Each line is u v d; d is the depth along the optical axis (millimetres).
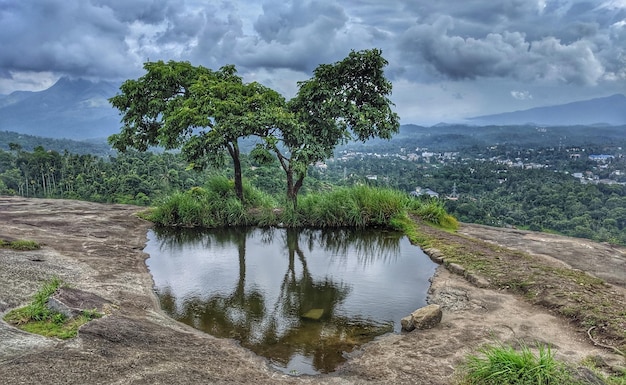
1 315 5125
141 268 8500
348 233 12461
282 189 22234
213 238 11875
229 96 12570
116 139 14039
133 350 4617
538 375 3930
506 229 12758
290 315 6652
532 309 6406
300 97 13383
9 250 7973
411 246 11039
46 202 14977
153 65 13281
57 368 4000
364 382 4410
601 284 7172
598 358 4742
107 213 13438
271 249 10898
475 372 4285
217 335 5852
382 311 6824
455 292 7254
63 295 5676
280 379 4516
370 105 13633
